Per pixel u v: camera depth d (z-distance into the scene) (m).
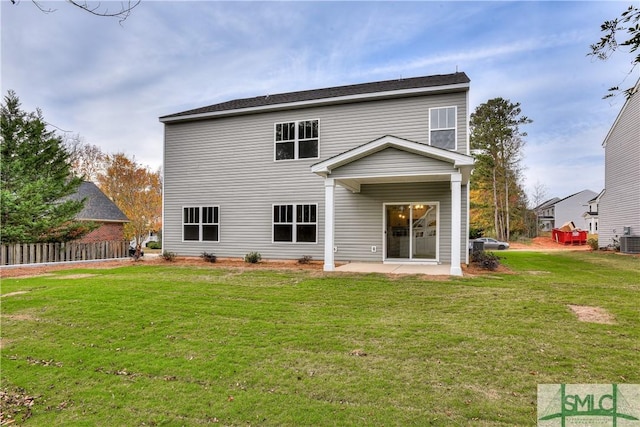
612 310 6.08
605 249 21.92
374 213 12.52
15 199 13.20
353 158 10.26
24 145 14.45
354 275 9.77
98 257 15.56
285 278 9.61
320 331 5.23
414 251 12.17
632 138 19.86
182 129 15.45
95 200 21.12
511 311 6.11
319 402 3.25
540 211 55.88
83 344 4.96
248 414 3.09
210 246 14.84
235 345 4.74
